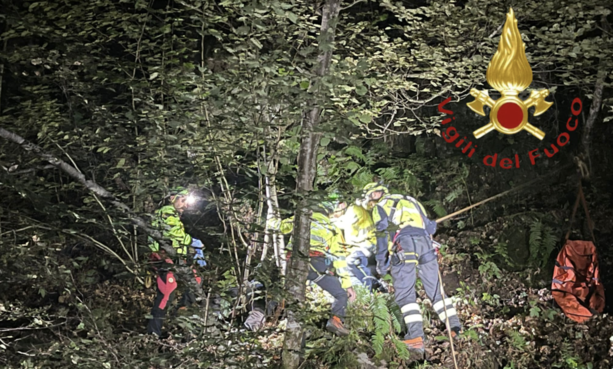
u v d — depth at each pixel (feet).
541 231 29.58
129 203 16.85
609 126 33.50
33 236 14.56
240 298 16.49
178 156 15.48
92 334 14.51
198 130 14.53
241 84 13.91
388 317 21.34
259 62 13.70
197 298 16.48
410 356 21.15
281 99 14.26
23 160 15.93
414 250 21.08
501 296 26.86
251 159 16.69
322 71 15.14
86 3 15.47
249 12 13.57
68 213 13.19
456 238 31.14
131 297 23.79
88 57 15.58
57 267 14.79
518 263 29.30
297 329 17.20
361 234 22.80
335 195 16.11
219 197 15.94
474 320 24.27
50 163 14.76
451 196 32.14
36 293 21.02
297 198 15.15
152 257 17.34
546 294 26.58
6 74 16.56
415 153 33.14
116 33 16.02
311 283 24.94
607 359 21.81
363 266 23.15
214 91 13.70
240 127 14.33
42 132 15.96
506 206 32.78
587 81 21.49
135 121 14.83
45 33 14.87
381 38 21.71
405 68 22.94
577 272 24.32
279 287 14.96
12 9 14.17
